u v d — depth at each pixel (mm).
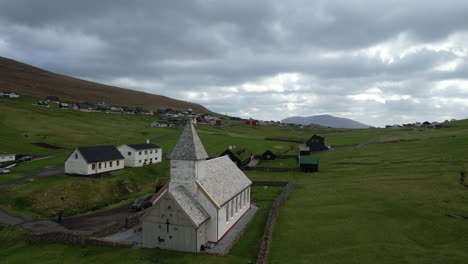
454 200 45250
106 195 66938
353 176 71688
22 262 33906
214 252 35531
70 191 64125
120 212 54406
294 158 113188
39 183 66938
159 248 36969
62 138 125625
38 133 128625
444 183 54844
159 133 168125
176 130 187500
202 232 37375
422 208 42781
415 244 32219
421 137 135375
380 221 39438
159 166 95938
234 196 45594
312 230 37938
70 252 36594
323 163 98688
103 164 80750
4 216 51344
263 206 57344
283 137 192875
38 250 37594
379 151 109000
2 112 158375
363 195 52375
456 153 85312
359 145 137000
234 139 160000
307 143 130250
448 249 30484
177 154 40781
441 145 103875
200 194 39875
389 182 60031
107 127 171000
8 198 58688
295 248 32938
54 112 193125
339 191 57062
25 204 57156
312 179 74562
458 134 129125
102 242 38500
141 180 81375
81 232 40688
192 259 33312
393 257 29250
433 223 37375
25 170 80312
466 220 37594
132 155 92000
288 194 58875
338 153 115562
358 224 38906
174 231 36312
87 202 61875
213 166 47875
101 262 33250
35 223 48375
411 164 77625
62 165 87625
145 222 37469
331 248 32312
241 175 54906
